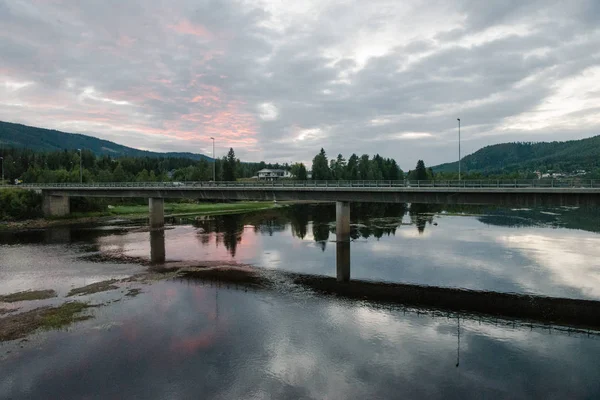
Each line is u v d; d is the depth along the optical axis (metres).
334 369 19.64
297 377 18.88
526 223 75.31
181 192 72.06
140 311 27.98
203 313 27.53
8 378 19.11
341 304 29.55
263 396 17.31
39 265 43.12
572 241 54.69
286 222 84.19
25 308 28.95
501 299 30.55
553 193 41.12
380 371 19.41
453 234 62.09
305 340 23.00
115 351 21.75
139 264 43.56
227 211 112.00
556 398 17.11
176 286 34.44
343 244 54.38
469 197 46.47
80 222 84.88
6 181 158.12
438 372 19.33
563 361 20.50
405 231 66.00
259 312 27.73
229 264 43.28
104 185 87.06
